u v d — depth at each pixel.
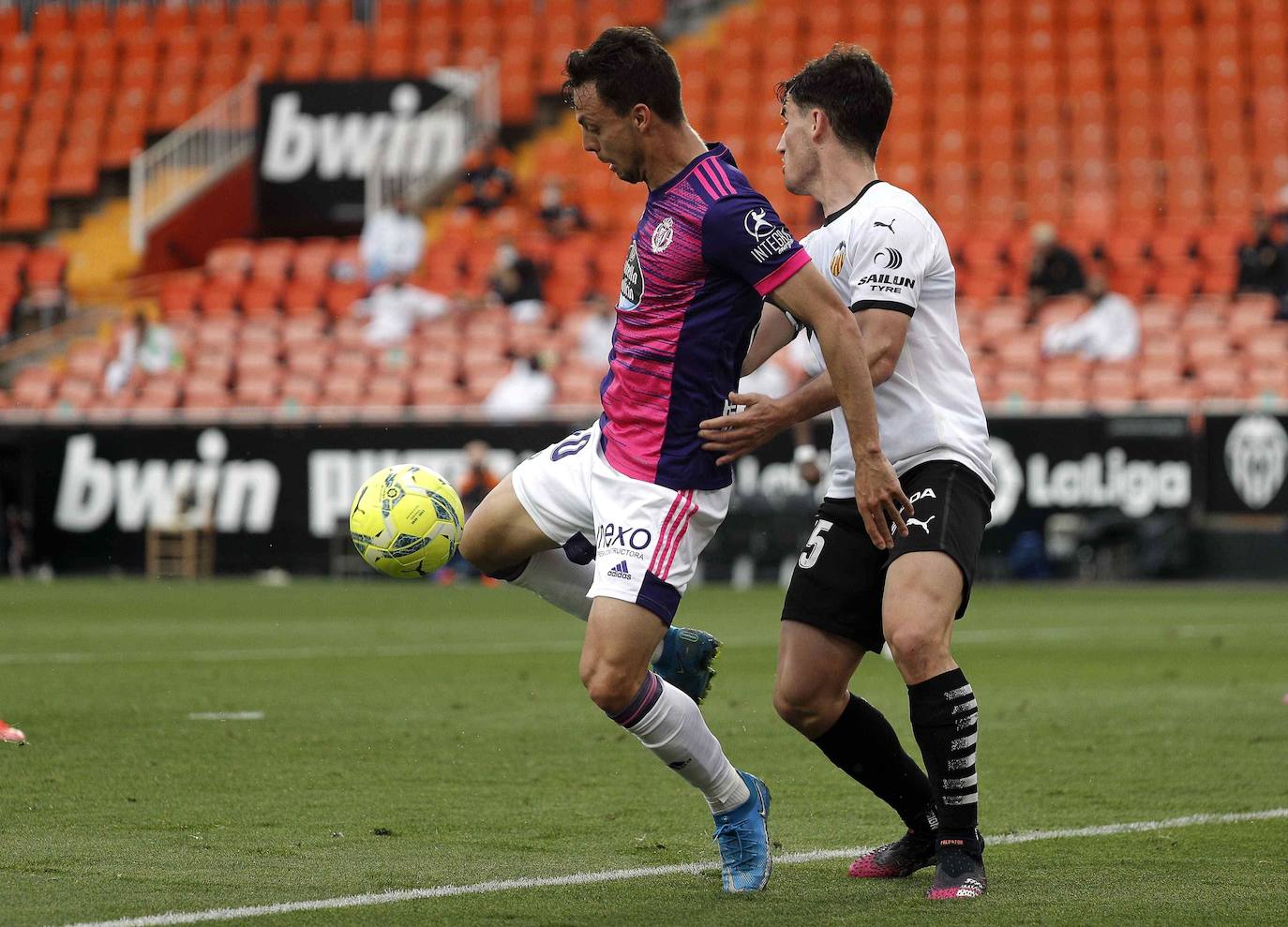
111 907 13.72
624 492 14.80
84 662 37.28
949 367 15.84
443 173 98.62
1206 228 89.00
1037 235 82.69
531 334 85.25
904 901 14.40
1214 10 102.31
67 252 100.69
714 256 14.48
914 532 15.06
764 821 14.99
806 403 14.71
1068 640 44.06
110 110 109.00
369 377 84.94
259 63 109.94
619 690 14.45
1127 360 78.38
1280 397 76.00
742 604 58.59
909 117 99.06
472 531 16.27
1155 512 70.00
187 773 21.48
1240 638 44.56
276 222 98.62
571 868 15.72
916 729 14.79
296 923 13.19
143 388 86.12
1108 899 14.38
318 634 45.94
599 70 14.73
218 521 76.62
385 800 19.62
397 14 111.94
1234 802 19.70
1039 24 103.19
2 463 79.19
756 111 101.06
